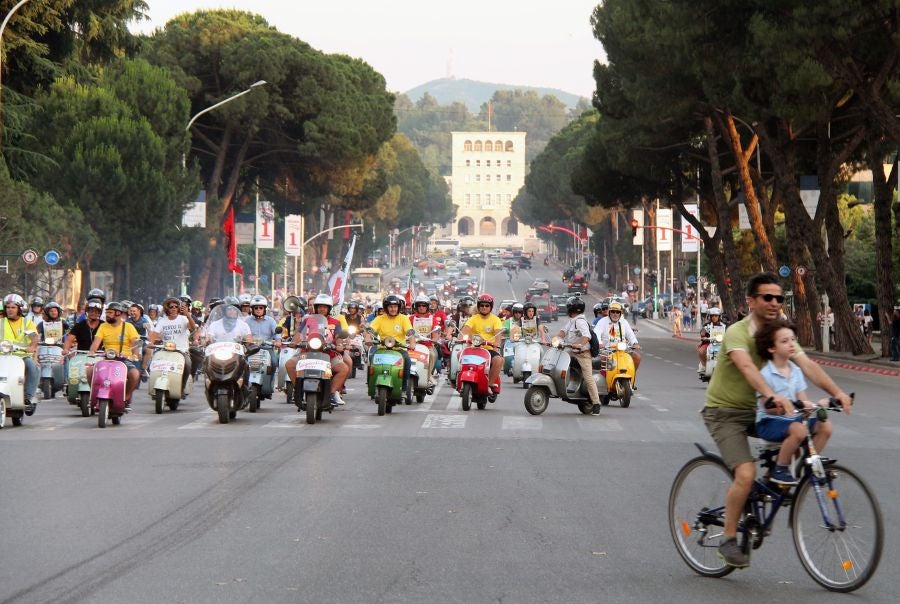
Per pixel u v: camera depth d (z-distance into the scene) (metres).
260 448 18.27
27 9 57.12
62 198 66.00
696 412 25.50
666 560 10.15
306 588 9.01
